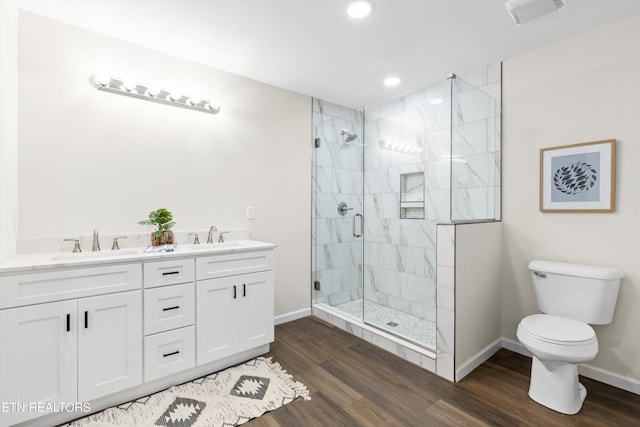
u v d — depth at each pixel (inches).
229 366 83.9
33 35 72.1
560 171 83.3
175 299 73.3
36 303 57.0
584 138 79.5
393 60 95.3
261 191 112.4
